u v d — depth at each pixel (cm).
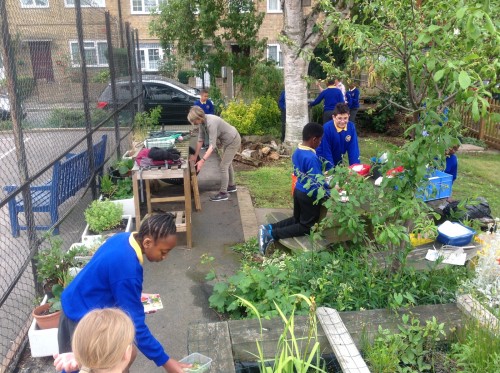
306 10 1666
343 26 353
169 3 1454
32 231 435
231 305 420
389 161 363
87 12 725
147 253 262
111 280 253
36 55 499
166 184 835
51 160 519
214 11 1323
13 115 405
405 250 407
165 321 428
